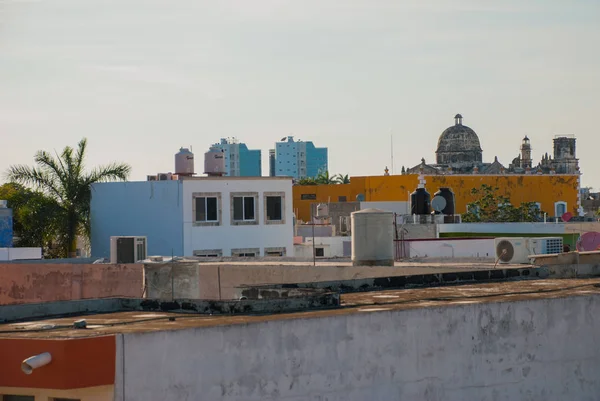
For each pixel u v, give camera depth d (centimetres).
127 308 2336
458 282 2864
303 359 1962
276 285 2711
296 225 8350
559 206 13650
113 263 4300
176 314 2228
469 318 2202
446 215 7812
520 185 13575
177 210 6894
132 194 7088
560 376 2334
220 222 6938
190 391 1822
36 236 7450
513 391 2255
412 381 2105
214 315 2191
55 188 7419
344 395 2009
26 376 1700
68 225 7306
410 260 4341
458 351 2180
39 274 4222
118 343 1741
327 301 2272
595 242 6875
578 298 2384
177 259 3991
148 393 1769
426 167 15862
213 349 1855
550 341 2323
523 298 2348
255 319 1997
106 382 1719
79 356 1694
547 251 4038
